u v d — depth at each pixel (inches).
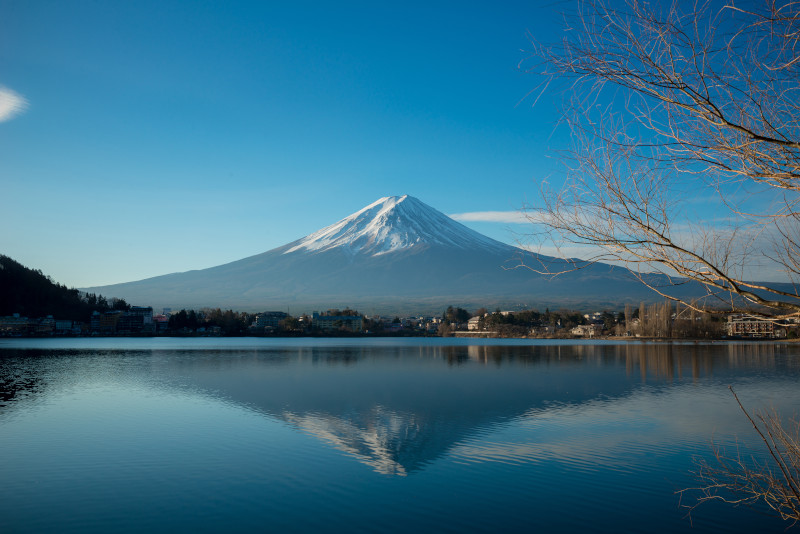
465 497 973.2
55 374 2945.4
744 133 219.9
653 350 5017.2
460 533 828.6
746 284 247.1
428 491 1002.1
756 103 232.4
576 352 4938.5
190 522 855.1
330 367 3481.8
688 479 1050.7
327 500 952.3
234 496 962.1
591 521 870.4
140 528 831.7
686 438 1375.5
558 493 990.4
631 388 2368.4
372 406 1913.1
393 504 934.4
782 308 235.3
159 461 1165.1
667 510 904.3
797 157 228.1
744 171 233.6
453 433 1465.3
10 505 911.0
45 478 1043.9
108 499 943.0
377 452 1262.3
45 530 820.6
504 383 2581.2
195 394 2190.0
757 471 1043.9
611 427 1524.4
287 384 2541.8
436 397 2124.8
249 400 2034.9
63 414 1699.1
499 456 1230.9
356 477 1072.8
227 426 1530.5
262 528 836.6
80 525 838.5
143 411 1765.5
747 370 3083.2
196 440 1353.3
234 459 1185.4
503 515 893.2
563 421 1619.1
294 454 1237.1
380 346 6530.5
